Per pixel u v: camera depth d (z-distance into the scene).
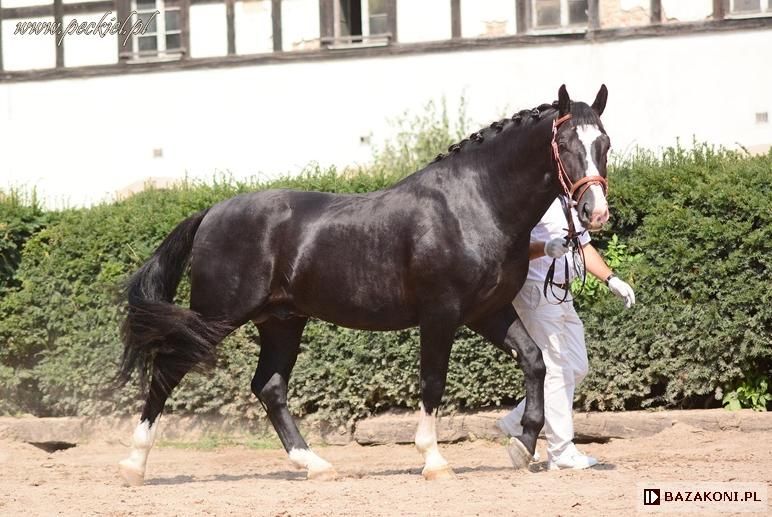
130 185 26.12
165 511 8.23
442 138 23.12
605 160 8.97
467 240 9.36
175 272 10.70
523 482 8.93
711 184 12.70
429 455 9.57
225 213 10.41
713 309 12.52
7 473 11.44
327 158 24.97
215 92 25.69
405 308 9.75
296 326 10.73
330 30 25.02
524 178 9.30
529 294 9.91
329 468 10.13
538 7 23.92
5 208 15.49
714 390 12.88
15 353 15.23
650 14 23.30
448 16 24.30
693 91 23.08
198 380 14.18
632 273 12.83
